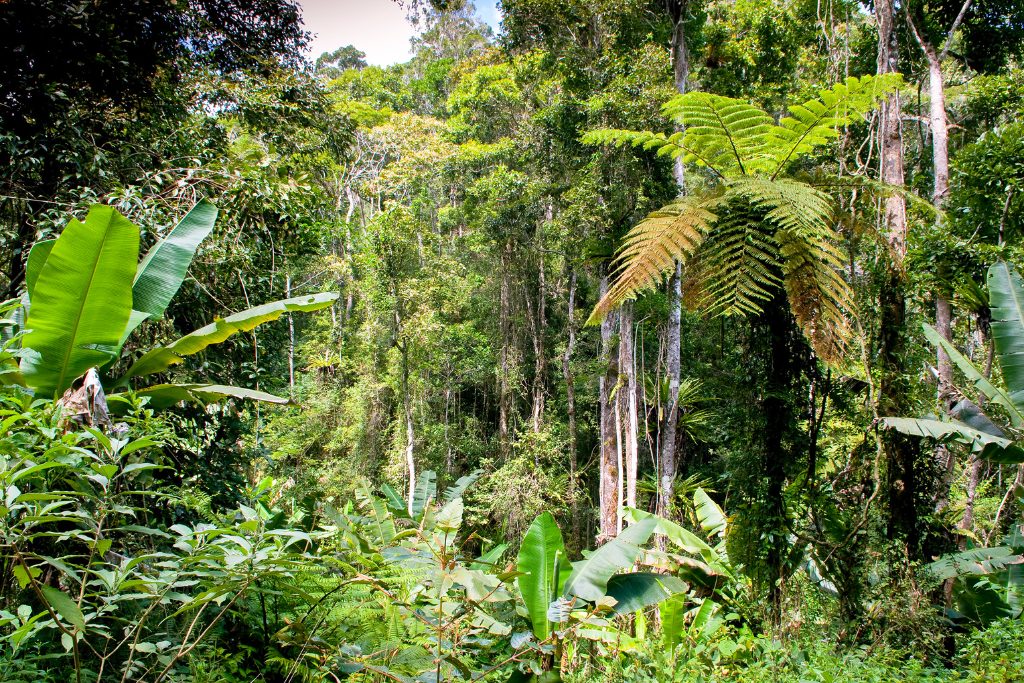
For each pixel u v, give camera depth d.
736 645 4.03
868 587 4.18
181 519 3.79
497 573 2.86
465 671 2.58
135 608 2.47
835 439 5.16
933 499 4.71
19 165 4.75
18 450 1.80
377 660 2.58
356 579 2.66
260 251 5.89
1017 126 6.54
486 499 13.91
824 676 3.28
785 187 3.55
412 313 15.42
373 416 16.69
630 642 3.96
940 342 4.85
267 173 6.31
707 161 4.50
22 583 1.75
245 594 2.56
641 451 14.61
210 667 2.40
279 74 8.72
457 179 19.80
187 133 6.66
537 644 2.75
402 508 4.26
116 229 2.83
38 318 2.86
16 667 1.98
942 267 6.08
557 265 15.34
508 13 12.85
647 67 11.60
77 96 5.38
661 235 3.61
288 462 9.91
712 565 5.10
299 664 2.60
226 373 5.35
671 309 11.71
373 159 22.77
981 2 9.38
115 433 2.51
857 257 4.89
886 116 6.57
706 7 13.99
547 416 15.20
